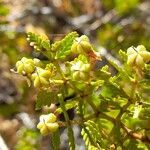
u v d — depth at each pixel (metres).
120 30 0.29
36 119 0.27
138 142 0.13
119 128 0.13
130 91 0.13
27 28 0.28
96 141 0.12
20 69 0.12
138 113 0.12
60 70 0.13
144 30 0.29
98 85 0.13
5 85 0.29
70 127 0.12
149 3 0.32
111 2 0.32
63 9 0.33
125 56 0.13
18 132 0.27
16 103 0.28
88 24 0.31
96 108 0.13
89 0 0.33
